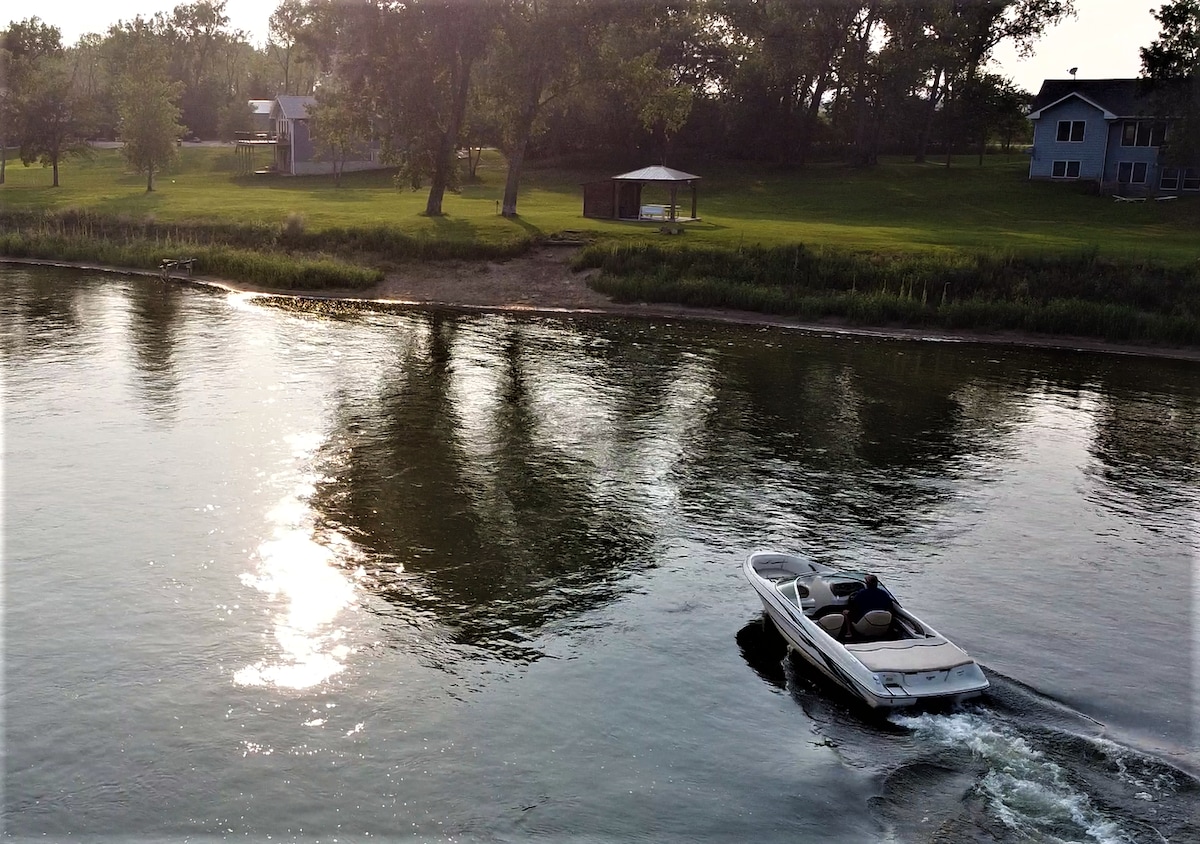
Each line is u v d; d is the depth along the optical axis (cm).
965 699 1527
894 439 2947
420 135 6606
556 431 2906
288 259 5569
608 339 4341
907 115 9544
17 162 11250
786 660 1670
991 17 9294
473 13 6188
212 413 2966
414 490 2397
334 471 2506
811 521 2277
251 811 1278
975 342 4553
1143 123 8144
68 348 3766
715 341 4372
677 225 6375
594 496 2391
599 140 10238
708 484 2500
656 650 1694
